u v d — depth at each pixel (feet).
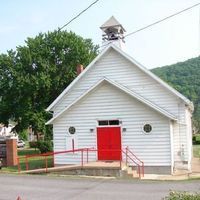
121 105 86.89
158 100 86.69
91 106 89.30
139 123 85.40
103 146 87.92
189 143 96.63
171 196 31.40
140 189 56.70
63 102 94.68
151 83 87.25
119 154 86.48
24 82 165.78
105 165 77.66
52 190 56.65
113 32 99.25
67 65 169.89
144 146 84.69
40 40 171.42
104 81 87.25
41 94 170.30
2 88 173.47
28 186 60.39
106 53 90.94
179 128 86.99
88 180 67.10
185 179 70.90
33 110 170.91
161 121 83.71
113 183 63.26
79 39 173.27
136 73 88.58
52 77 168.55
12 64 172.45
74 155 90.22
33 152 177.27
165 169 82.74
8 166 101.35
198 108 308.81
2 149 103.24
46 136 174.19
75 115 90.63
